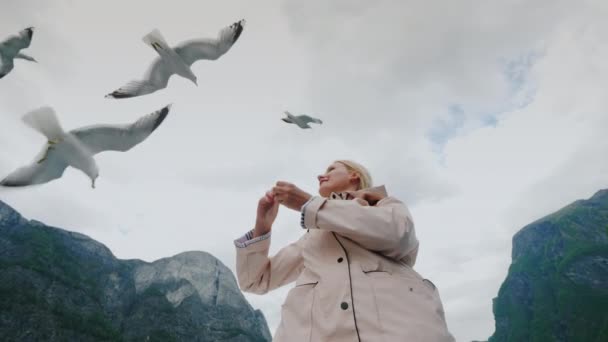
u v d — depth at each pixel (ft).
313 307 5.55
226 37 24.95
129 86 22.86
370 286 5.33
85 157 13.32
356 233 5.68
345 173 8.18
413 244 6.37
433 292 5.86
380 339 4.75
